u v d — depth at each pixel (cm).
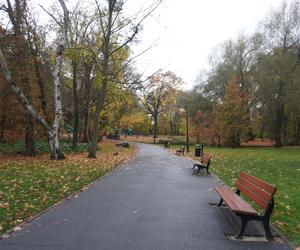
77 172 1498
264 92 4794
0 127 2586
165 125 9300
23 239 610
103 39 2433
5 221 709
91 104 3712
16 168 1619
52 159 2106
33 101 2473
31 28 2483
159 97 7119
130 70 2952
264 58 4641
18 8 2347
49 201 907
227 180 1377
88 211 819
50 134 2106
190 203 923
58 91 2070
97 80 2862
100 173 1521
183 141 6225
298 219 768
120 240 610
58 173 1439
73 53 2422
